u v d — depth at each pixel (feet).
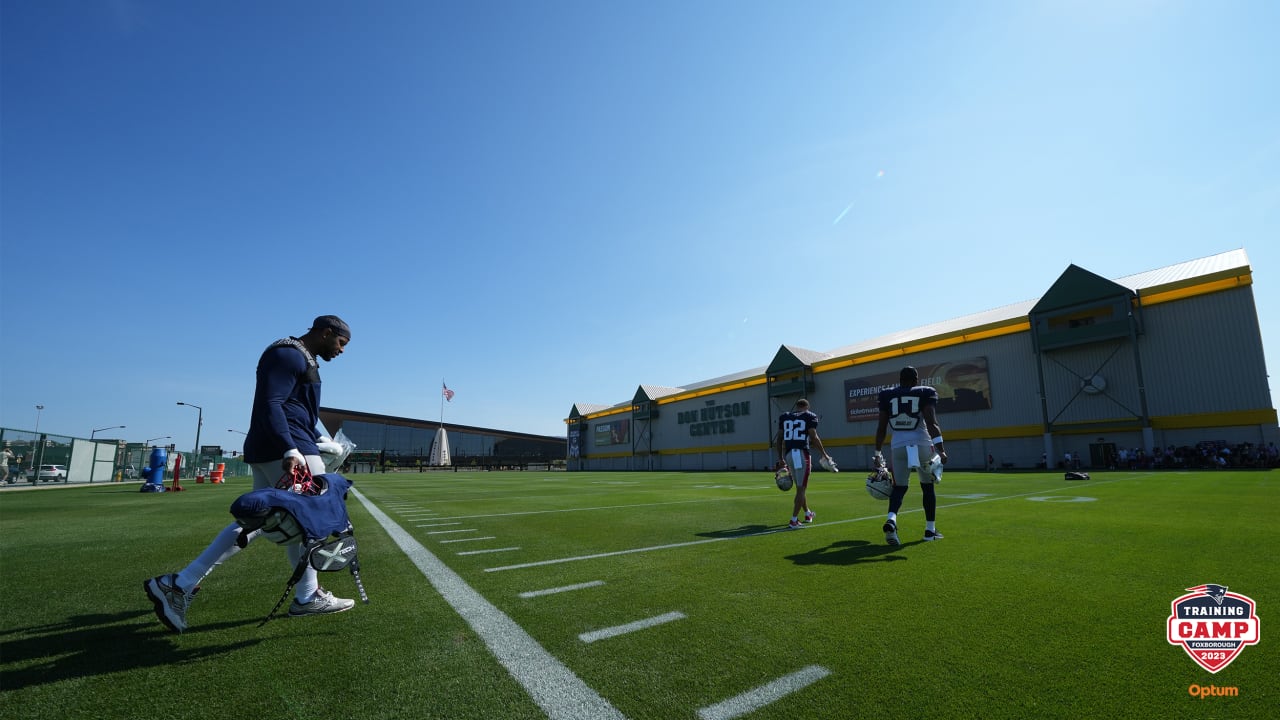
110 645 7.45
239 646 7.39
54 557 14.49
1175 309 76.23
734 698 5.71
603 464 210.18
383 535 18.54
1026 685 5.85
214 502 35.94
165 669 6.59
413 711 5.51
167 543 16.94
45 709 5.54
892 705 5.47
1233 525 16.39
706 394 156.76
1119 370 80.18
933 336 101.65
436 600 9.72
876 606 8.79
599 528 19.47
